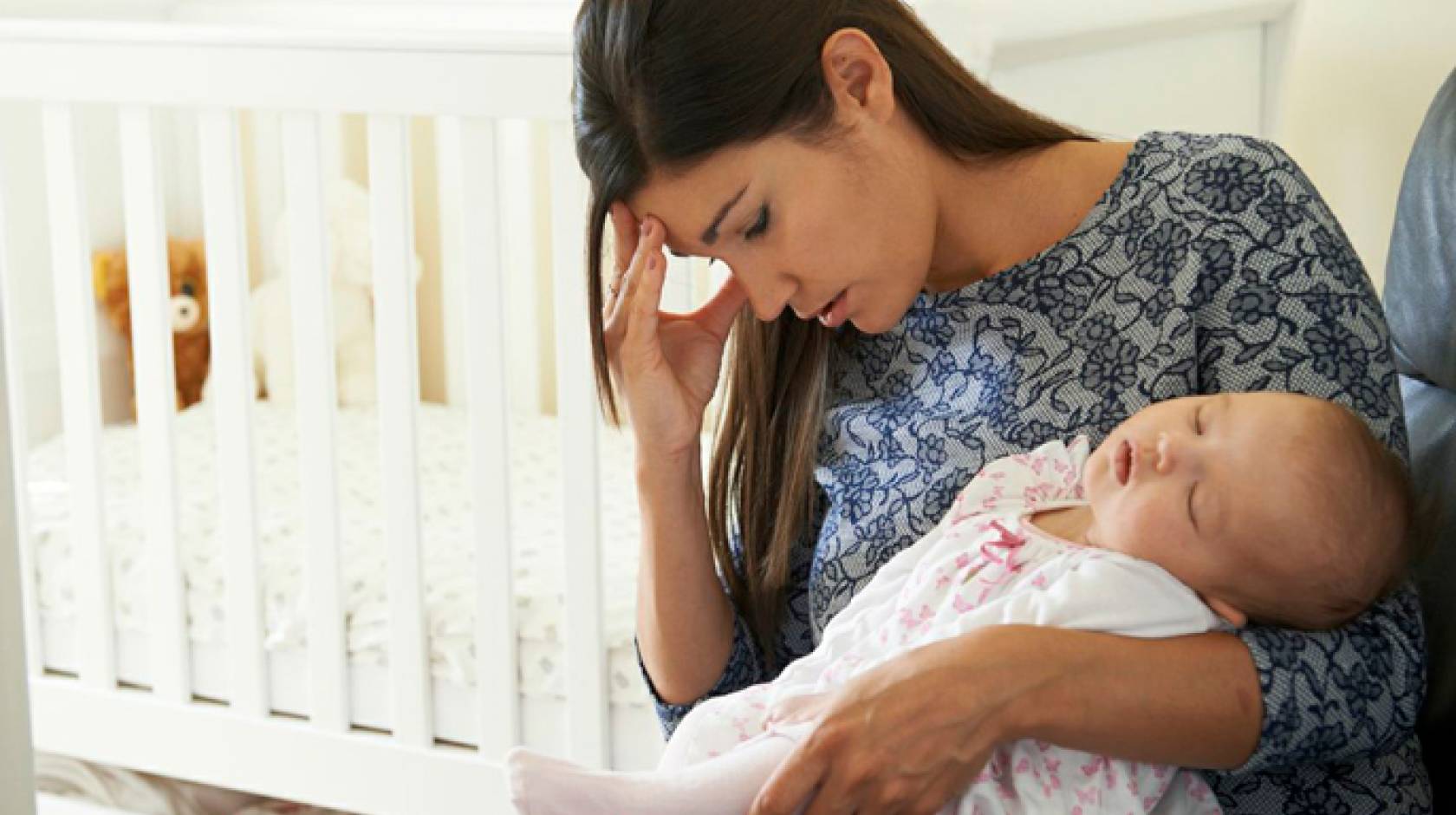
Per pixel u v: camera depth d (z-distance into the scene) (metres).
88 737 2.64
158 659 2.57
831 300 1.36
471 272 2.25
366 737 2.46
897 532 1.42
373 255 2.29
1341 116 2.81
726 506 1.60
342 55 2.21
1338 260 1.33
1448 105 1.66
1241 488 1.21
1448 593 1.48
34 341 3.29
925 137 1.39
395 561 2.38
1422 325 1.61
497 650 2.35
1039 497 1.35
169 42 2.29
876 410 1.48
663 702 1.58
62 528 2.68
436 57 2.18
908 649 1.19
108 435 3.20
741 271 1.34
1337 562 1.20
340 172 3.47
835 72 1.31
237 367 2.41
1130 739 1.17
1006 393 1.40
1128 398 1.35
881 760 1.13
